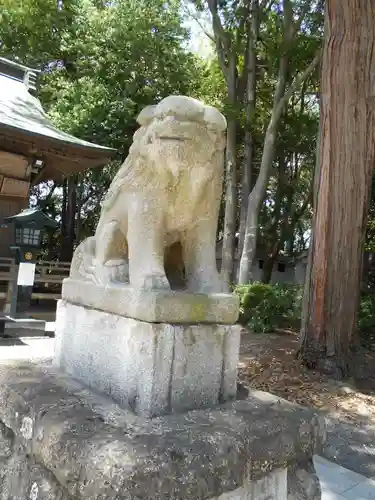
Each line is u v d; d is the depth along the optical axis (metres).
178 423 1.34
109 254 1.78
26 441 1.45
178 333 1.45
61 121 10.77
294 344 6.18
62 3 12.36
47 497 1.30
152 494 1.06
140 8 11.49
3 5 11.23
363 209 5.20
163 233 1.65
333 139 5.13
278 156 12.98
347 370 4.96
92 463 1.10
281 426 1.43
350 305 5.14
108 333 1.60
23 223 5.80
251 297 7.64
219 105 10.19
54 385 1.68
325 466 2.83
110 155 8.05
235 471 1.25
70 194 15.38
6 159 7.72
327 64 5.17
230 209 9.58
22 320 5.50
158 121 1.52
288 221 14.37
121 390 1.49
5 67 10.15
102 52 11.81
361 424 3.75
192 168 1.54
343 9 5.01
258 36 9.78
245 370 5.02
